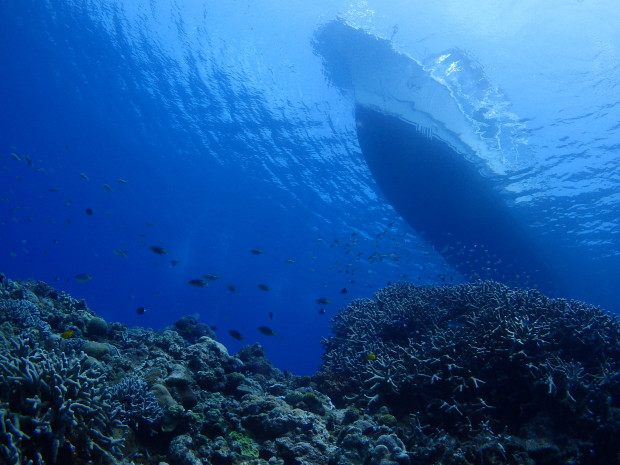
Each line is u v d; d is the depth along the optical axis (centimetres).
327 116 2258
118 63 2716
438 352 599
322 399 675
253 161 2991
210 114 2755
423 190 1973
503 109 1672
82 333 771
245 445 513
